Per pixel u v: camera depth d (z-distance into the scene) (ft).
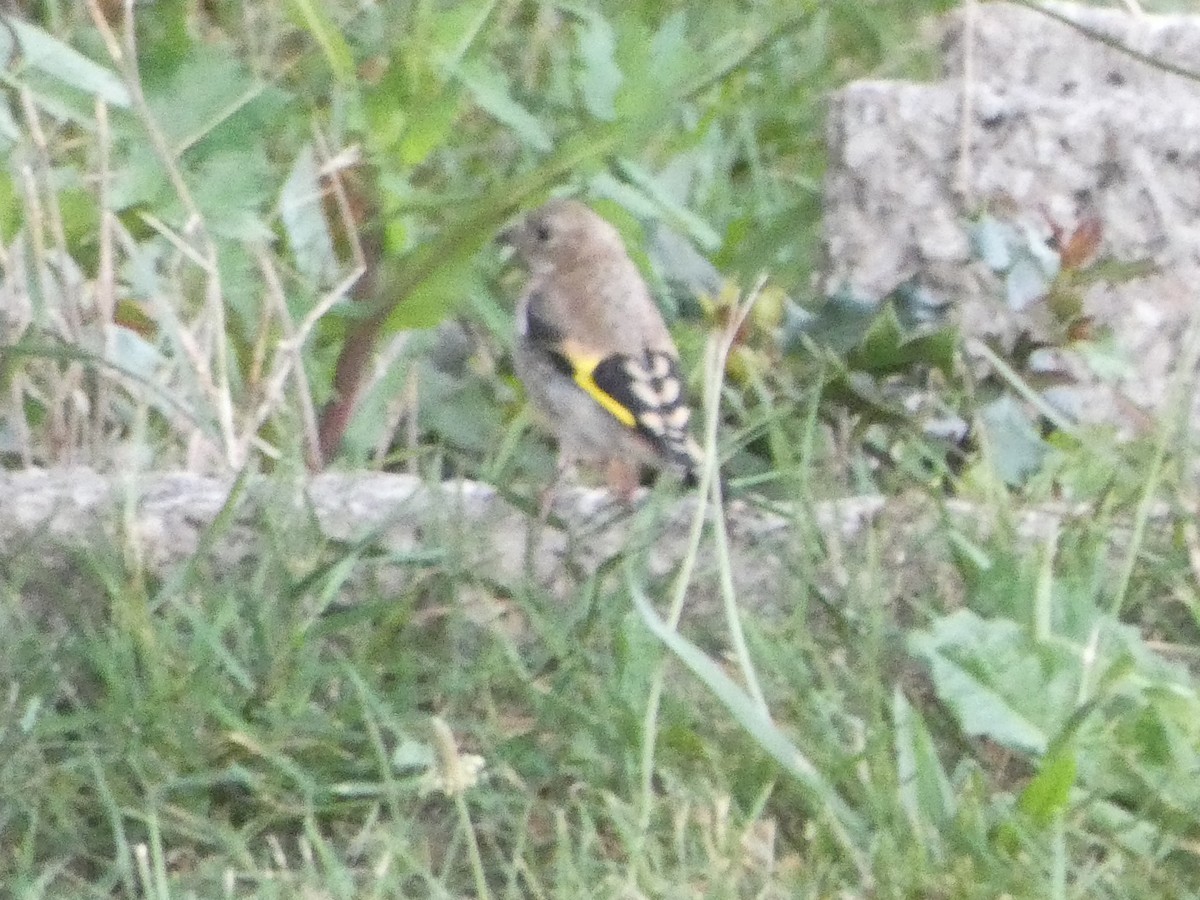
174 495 26.58
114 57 29.45
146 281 29.43
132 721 23.11
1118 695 23.58
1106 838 21.97
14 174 30.81
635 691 23.88
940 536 26.63
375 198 35.04
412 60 34.94
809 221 36.58
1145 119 32.81
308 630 24.22
